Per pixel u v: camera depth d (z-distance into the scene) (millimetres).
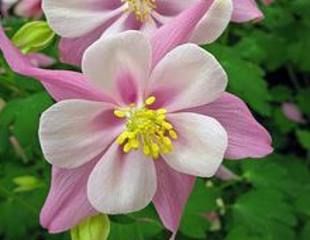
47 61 254
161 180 195
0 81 260
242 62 299
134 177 189
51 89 184
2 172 304
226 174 307
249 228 327
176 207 195
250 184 351
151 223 256
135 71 187
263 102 304
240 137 192
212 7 190
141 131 189
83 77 184
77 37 201
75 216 187
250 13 203
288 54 417
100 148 190
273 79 486
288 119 446
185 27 185
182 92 189
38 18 236
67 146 183
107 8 202
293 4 417
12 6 241
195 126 189
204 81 185
